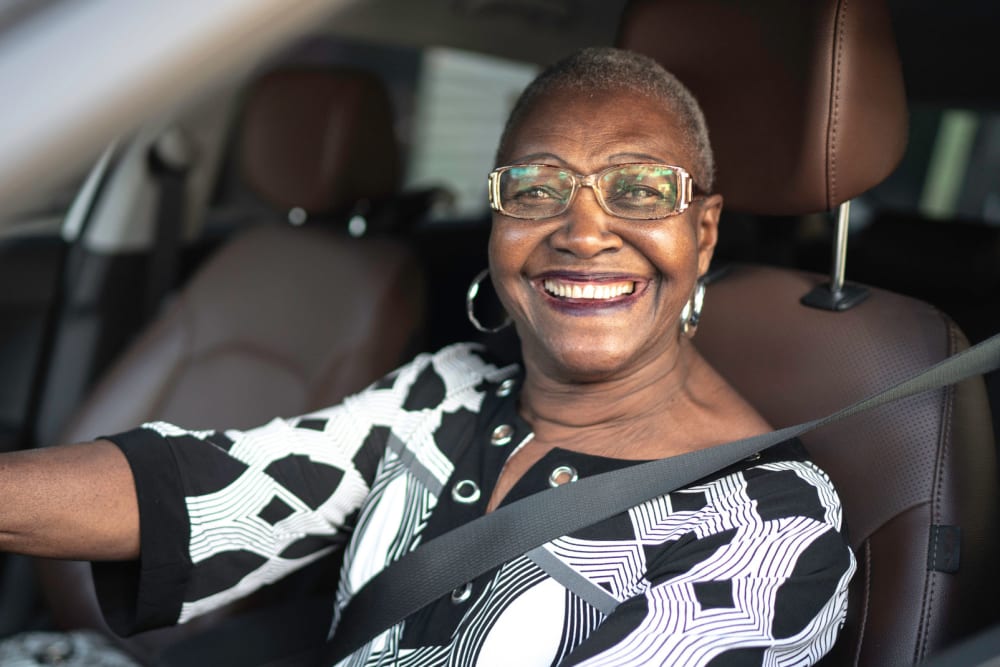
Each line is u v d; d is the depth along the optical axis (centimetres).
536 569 115
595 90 124
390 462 135
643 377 126
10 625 210
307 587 170
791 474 116
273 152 231
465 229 329
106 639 187
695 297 131
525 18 238
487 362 147
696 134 128
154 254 249
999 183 386
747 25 139
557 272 121
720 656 98
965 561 126
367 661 123
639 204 117
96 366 247
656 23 146
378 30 242
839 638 129
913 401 132
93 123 55
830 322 145
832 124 135
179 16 56
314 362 214
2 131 54
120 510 120
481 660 112
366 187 231
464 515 125
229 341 225
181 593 126
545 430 130
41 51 55
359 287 214
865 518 130
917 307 143
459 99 343
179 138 242
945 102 239
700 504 114
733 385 148
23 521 113
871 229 301
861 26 134
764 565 106
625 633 101
